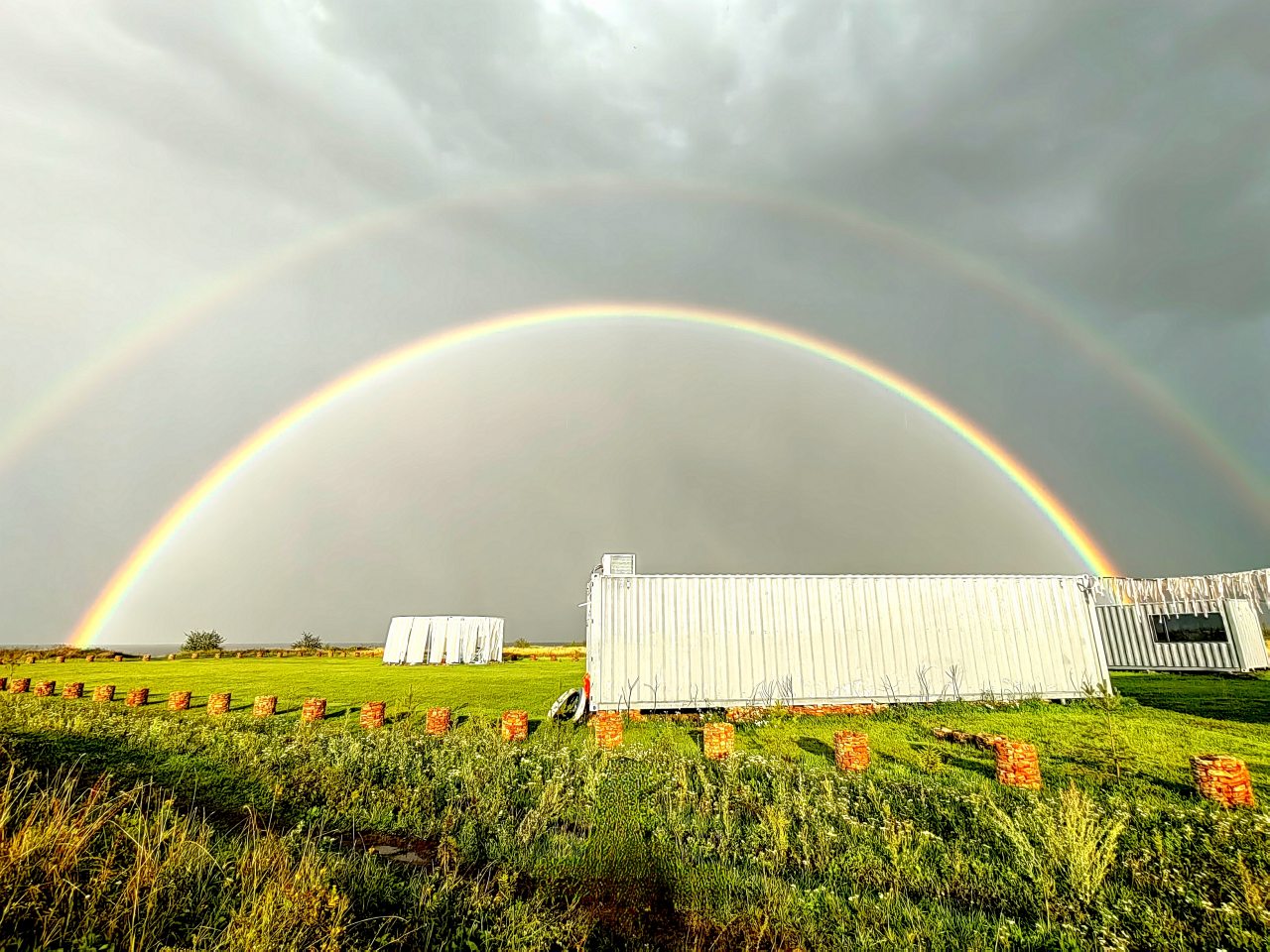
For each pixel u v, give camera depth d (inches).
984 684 701.9
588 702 673.0
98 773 354.9
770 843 268.7
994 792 332.2
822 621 697.6
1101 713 619.2
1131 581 922.1
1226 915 196.4
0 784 287.6
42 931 158.2
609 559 709.3
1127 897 212.8
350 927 183.3
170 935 165.0
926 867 243.6
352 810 313.6
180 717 646.5
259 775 368.2
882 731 556.1
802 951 183.2
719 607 688.4
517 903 202.7
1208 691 757.3
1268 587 805.9
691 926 199.8
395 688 984.3
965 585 724.7
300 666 1644.9
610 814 309.0
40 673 1396.4
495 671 1403.8
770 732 555.5
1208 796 319.3
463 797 336.2
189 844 210.4
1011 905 215.3
